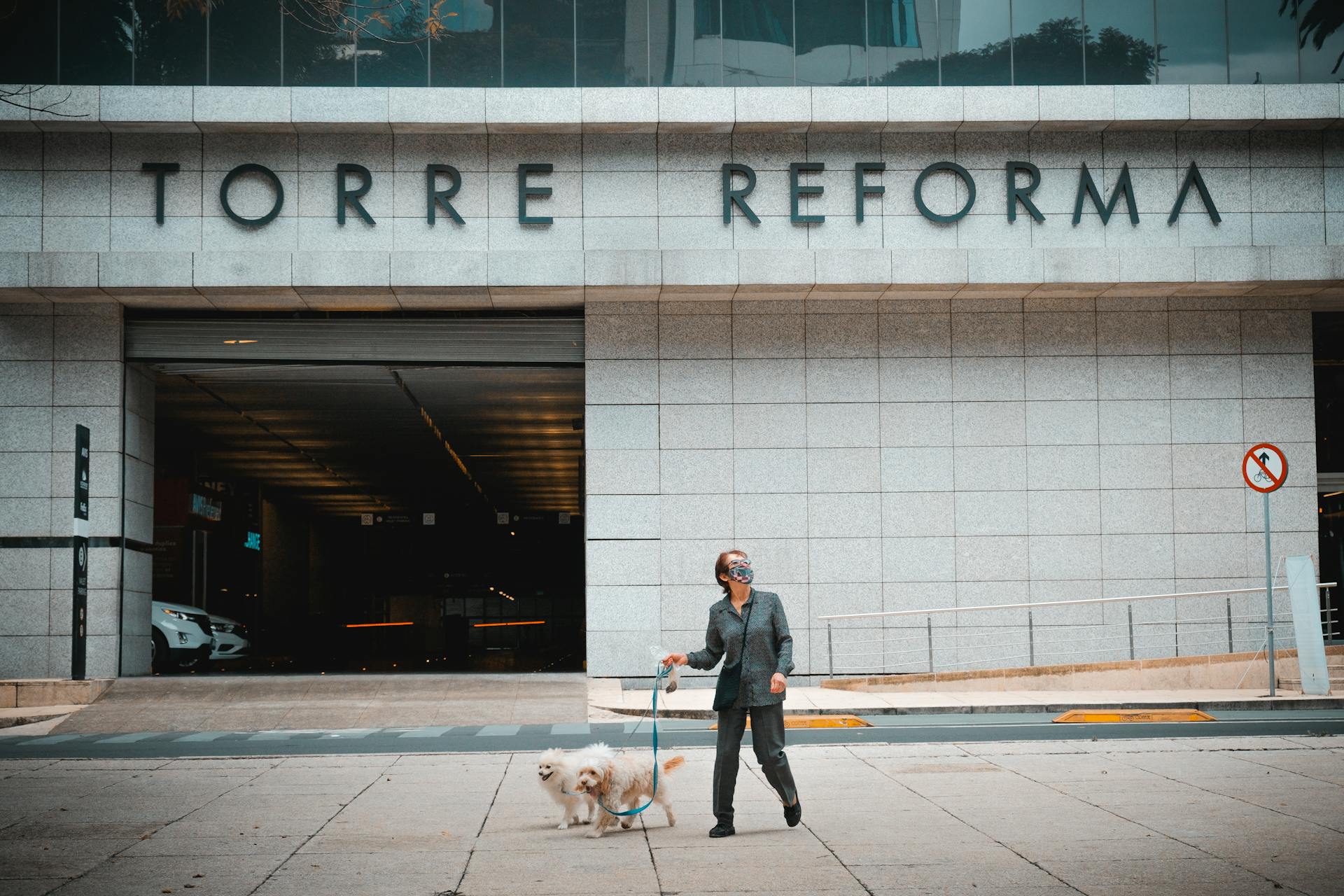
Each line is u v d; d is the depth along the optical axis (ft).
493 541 199.52
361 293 63.67
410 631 193.06
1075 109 63.62
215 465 121.08
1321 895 19.92
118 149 64.34
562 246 64.80
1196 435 66.23
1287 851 23.29
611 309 66.03
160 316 66.54
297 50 64.49
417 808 29.76
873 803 29.55
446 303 65.87
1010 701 54.80
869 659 64.80
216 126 63.26
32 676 62.75
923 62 65.72
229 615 126.00
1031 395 66.23
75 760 40.75
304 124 63.21
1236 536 65.77
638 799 26.37
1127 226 65.21
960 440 65.98
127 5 64.28
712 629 26.25
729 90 63.77
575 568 207.41
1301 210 65.51
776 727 25.79
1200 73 65.72
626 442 65.57
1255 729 44.60
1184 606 65.31
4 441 64.23
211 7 64.59
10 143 64.08
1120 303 66.74
